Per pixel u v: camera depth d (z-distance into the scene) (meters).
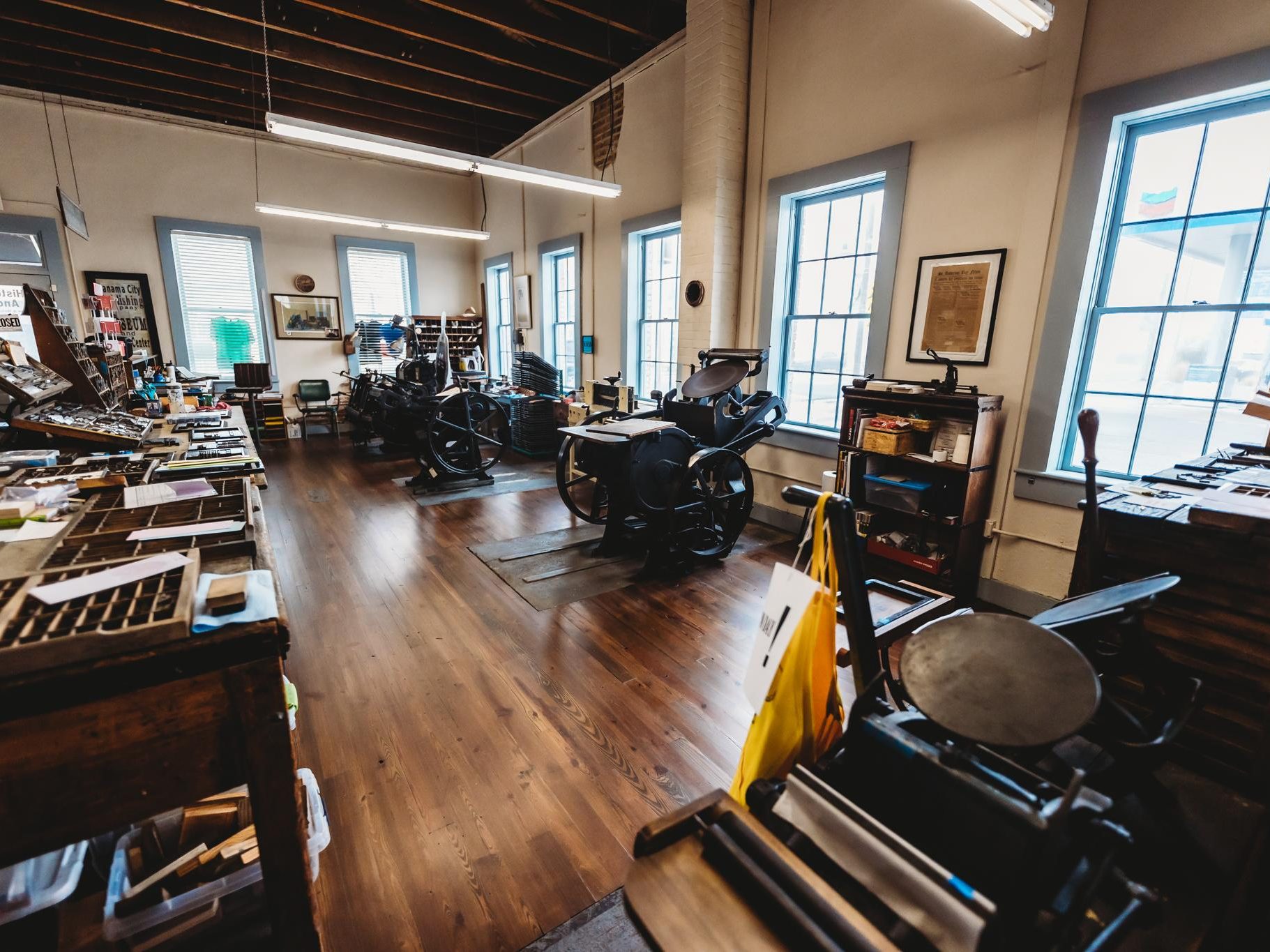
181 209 6.64
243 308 7.19
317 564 3.58
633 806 1.75
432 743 2.01
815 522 1.12
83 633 0.85
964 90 3.03
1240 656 1.54
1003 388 3.02
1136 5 2.43
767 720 1.10
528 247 7.24
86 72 5.27
